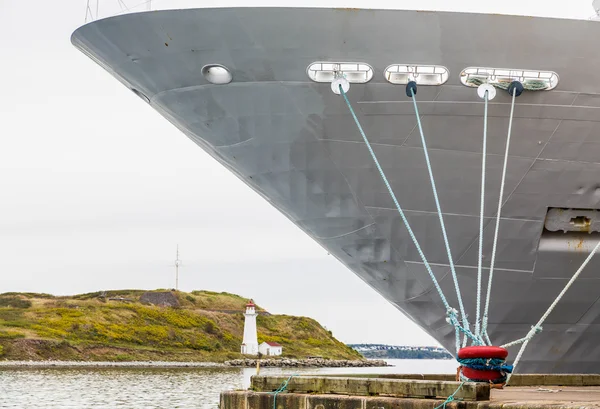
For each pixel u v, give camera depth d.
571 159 13.12
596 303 14.39
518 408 9.09
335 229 14.41
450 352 15.38
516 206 13.48
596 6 13.05
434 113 12.78
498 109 12.73
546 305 14.40
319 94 12.79
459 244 13.78
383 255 14.34
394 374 16.59
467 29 12.08
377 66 12.46
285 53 12.48
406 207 13.60
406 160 13.20
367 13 12.02
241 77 12.94
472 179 13.27
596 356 15.02
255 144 13.79
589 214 13.73
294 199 14.32
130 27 12.98
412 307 14.97
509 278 14.09
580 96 12.62
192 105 13.70
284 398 11.51
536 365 15.07
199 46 12.72
